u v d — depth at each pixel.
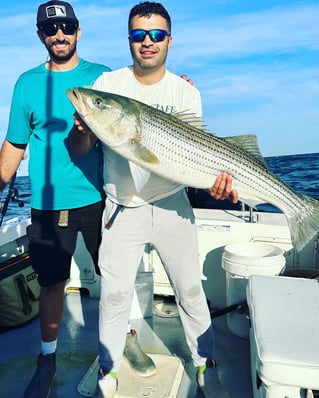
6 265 3.85
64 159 2.96
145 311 4.00
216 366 2.88
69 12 2.86
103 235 2.76
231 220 4.13
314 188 14.38
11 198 3.67
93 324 3.92
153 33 2.49
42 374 2.89
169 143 2.60
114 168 2.65
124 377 2.96
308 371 1.78
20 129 3.03
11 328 3.81
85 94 2.44
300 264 3.96
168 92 2.72
